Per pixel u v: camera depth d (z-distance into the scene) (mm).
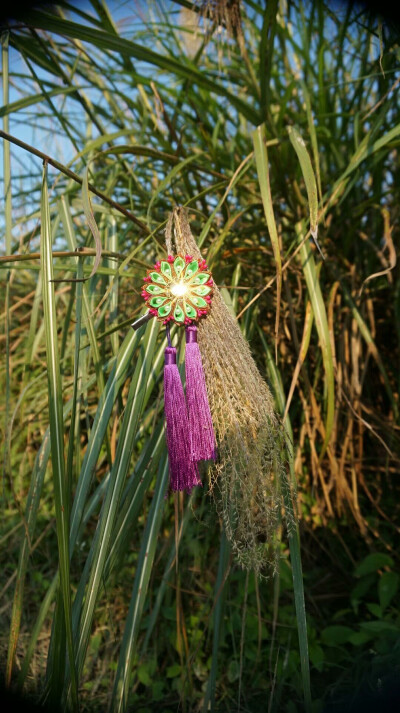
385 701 388
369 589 501
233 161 517
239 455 276
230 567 358
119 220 521
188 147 616
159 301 296
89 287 436
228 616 486
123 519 327
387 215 465
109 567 316
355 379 497
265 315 549
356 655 439
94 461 316
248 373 287
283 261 487
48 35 516
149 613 507
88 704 437
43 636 496
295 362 536
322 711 402
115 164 511
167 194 565
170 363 293
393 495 556
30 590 552
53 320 280
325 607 496
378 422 500
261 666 448
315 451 509
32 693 421
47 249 289
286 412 351
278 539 317
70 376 626
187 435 282
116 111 622
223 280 442
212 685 347
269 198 329
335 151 542
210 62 640
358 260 547
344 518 548
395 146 419
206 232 364
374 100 567
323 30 553
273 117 562
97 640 479
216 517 476
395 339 569
